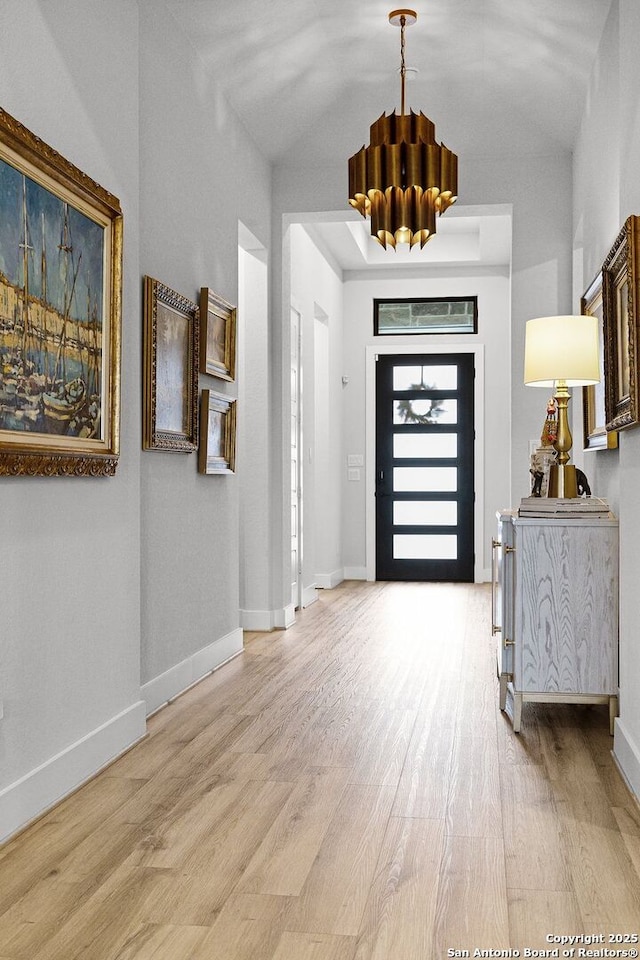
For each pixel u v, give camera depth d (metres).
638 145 2.99
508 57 4.89
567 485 3.77
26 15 2.65
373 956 1.87
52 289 2.74
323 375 8.47
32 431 2.61
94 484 3.10
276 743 3.42
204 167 4.59
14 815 2.54
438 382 9.17
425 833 2.54
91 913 2.05
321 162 5.92
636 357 2.94
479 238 8.23
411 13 4.49
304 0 4.32
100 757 3.11
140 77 3.76
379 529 9.22
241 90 4.95
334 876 2.25
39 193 2.65
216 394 4.65
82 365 2.96
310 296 7.54
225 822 2.62
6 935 1.95
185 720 3.76
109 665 3.23
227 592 5.04
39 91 2.73
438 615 6.75
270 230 5.98
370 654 5.19
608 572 3.56
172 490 4.14
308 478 7.51
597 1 3.92
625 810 2.72
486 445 9.06
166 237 4.05
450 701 4.09
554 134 5.59
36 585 2.68
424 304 9.20
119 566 3.32
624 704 3.20
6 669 2.51
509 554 3.79
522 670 3.60
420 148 3.86
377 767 3.13
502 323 9.04
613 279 3.64
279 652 5.25
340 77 5.24
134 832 2.54
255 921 2.02
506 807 2.74
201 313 4.47
